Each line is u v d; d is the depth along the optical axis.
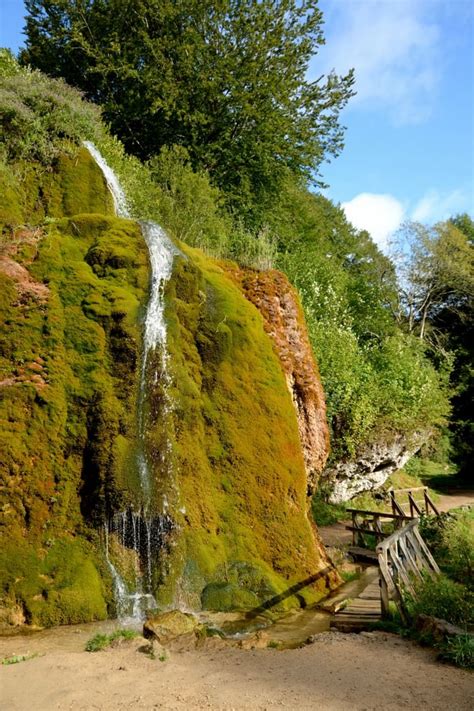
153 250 10.09
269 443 9.88
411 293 33.28
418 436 20.20
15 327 8.52
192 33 20.17
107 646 6.09
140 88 20.88
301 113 22.94
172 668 5.47
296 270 20.22
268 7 20.81
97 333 8.80
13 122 11.77
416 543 9.47
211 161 21.03
